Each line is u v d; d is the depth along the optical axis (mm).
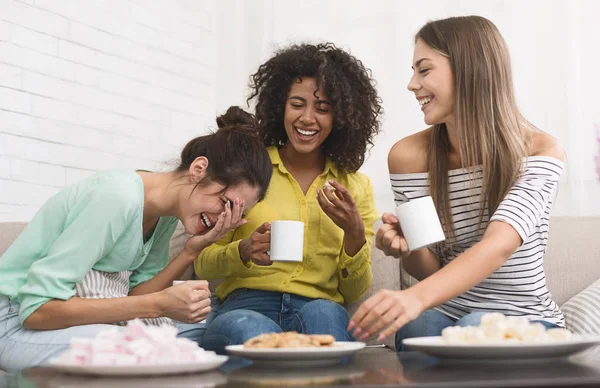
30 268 1548
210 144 1699
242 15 3436
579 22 2699
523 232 1500
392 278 2139
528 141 1718
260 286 1866
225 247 1871
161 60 3227
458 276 1397
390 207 2996
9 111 2656
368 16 3150
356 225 1802
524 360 1133
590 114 2660
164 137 3217
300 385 947
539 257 1715
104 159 2973
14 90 2674
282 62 2002
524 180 1635
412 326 1639
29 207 2713
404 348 1646
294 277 1880
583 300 1968
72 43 2875
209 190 1667
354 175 2049
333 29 3227
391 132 3043
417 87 1757
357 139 2012
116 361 1011
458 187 1762
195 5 3393
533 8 2783
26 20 2723
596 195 2625
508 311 1691
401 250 1546
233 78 3424
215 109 3453
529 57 2777
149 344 1030
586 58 2680
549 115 2725
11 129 2660
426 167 1838
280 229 1692
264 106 2037
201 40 3412
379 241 1582
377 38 3121
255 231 1805
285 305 1839
